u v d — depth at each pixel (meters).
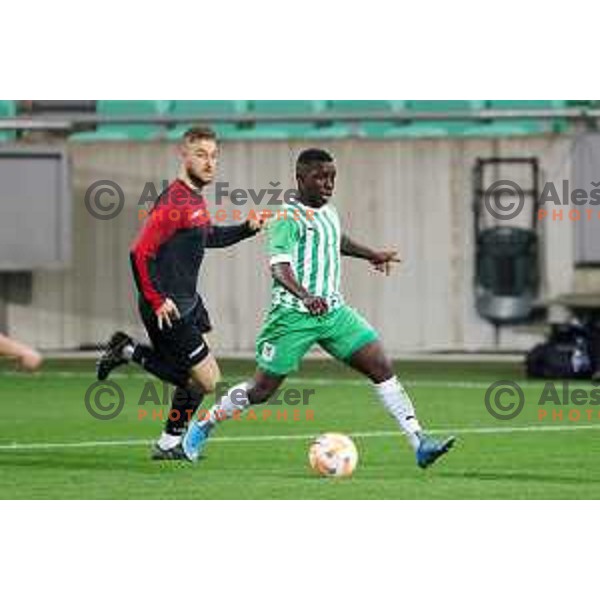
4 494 31.59
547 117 66.81
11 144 66.00
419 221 66.94
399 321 67.06
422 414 46.03
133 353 35.50
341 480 33.31
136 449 38.56
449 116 66.75
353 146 67.06
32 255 66.12
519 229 66.44
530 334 66.69
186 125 69.88
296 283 32.38
